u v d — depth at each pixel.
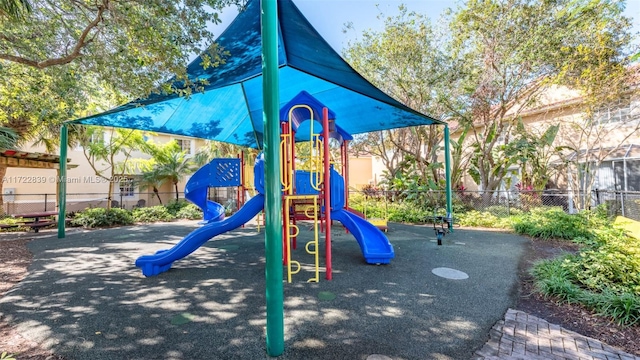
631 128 9.23
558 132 10.64
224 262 4.74
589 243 5.02
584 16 7.40
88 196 12.70
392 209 10.13
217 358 2.11
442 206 10.19
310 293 3.36
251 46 4.52
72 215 10.03
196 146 16.62
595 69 7.46
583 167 9.47
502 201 9.85
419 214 9.44
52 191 11.82
